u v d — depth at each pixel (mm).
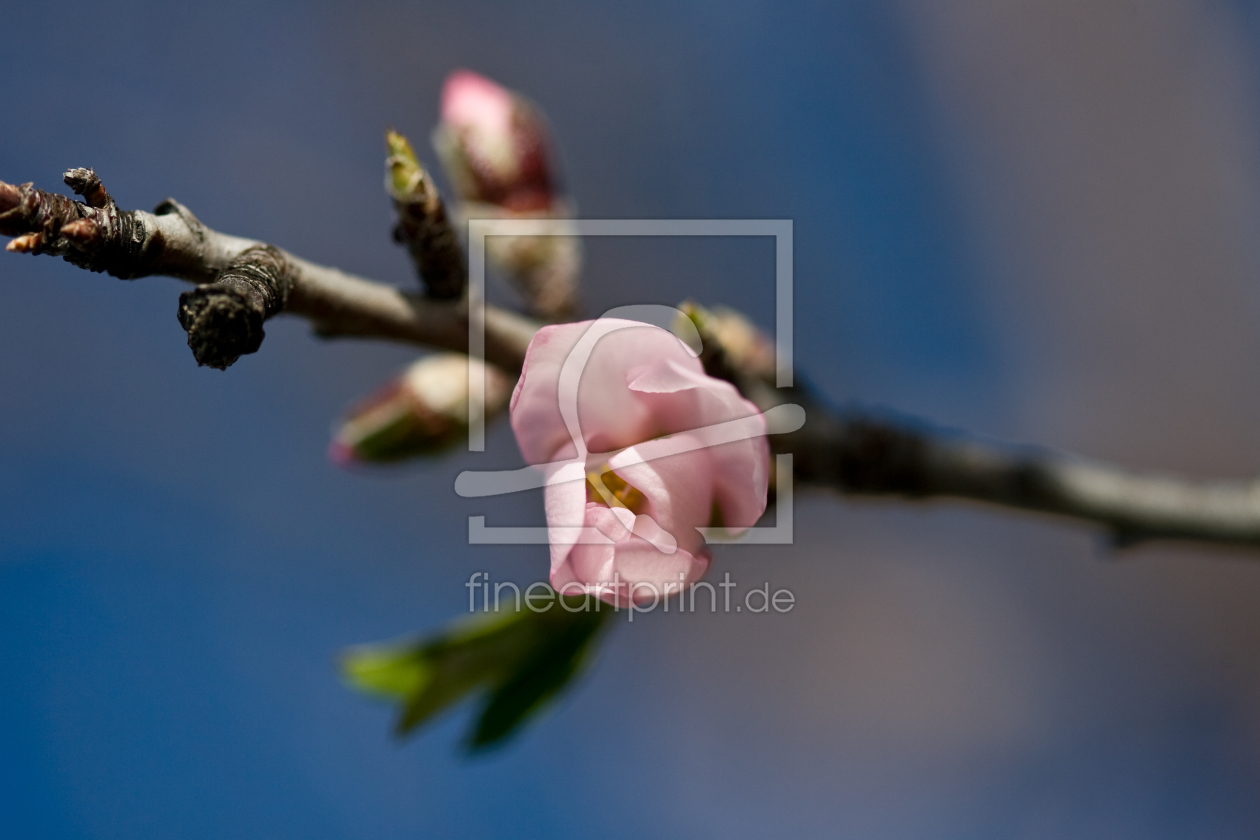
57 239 352
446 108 417
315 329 377
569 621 402
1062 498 401
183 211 360
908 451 397
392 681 403
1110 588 775
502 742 402
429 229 375
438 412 414
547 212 415
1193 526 401
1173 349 702
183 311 347
